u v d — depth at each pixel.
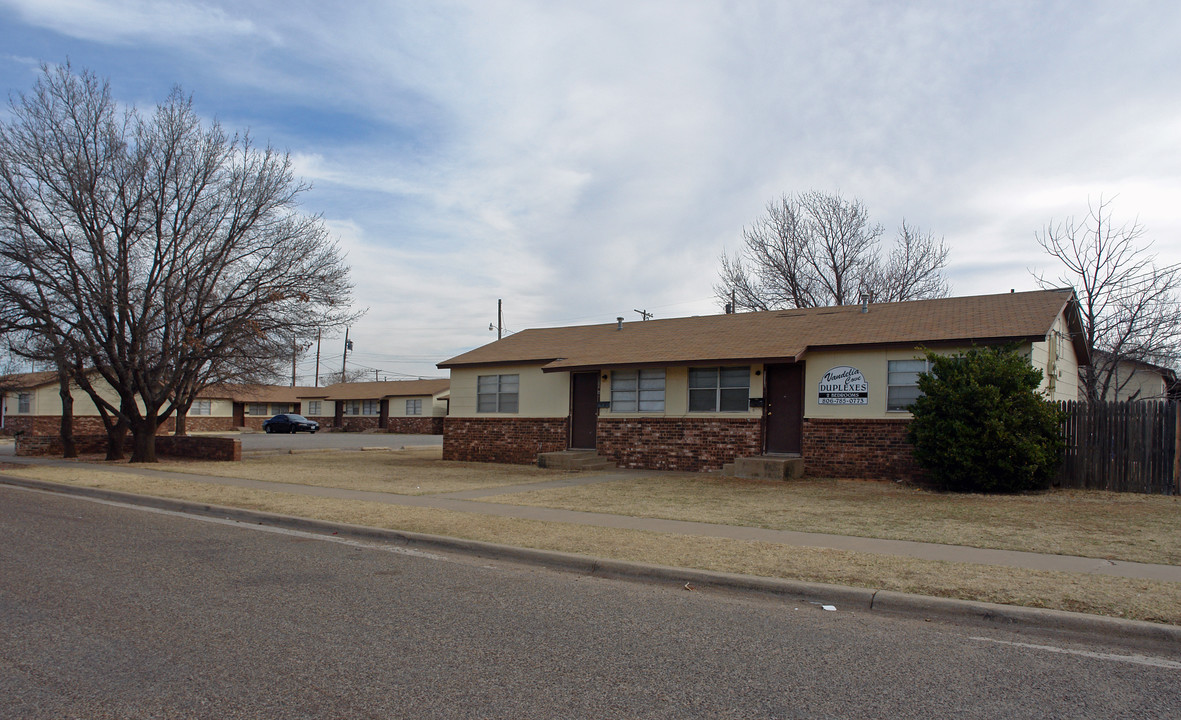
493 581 7.76
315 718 4.20
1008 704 4.54
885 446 16.95
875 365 17.25
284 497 13.80
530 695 4.58
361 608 6.57
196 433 50.03
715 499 13.66
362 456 26.97
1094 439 14.79
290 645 5.49
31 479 17.36
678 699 4.55
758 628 6.14
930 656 5.45
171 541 9.85
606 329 25.28
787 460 17.47
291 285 22.41
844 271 36.59
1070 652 5.57
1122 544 9.19
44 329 20.22
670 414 20.12
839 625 6.27
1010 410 14.48
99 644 5.47
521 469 20.45
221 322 21.97
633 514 11.74
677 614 6.55
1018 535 9.81
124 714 4.23
